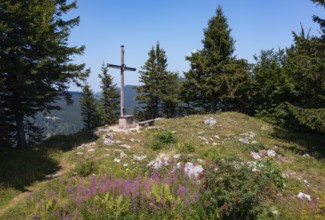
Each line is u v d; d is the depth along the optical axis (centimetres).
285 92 2406
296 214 814
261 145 1567
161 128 1972
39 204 885
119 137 1767
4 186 1167
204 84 3284
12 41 1548
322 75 1505
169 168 1119
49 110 2105
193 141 1593
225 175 759
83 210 813
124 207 807
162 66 4431
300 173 1206
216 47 3325
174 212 805
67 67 2000
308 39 1603
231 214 757
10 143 2011
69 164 1412
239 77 3144
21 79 1591
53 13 1828
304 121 1504
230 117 2503
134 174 1102
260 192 792
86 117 5519
